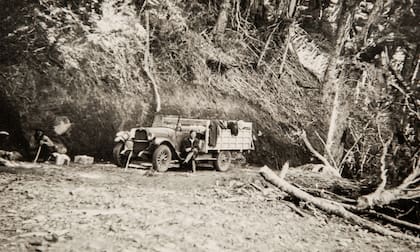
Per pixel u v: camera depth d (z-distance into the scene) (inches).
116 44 678.5
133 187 399.9
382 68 967.0
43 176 402.3
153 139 535.8
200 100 762.8
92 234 229.9
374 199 437.4
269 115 867.4
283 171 481.4
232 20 960.3
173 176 505.0
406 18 997.2
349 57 997.2
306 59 1147.3
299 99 971.3
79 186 370.3
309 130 919.0
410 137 641.6
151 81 686.5
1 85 540.1
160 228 263.0
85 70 612.4
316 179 635.5
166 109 692.7
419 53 1021.2
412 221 460.4
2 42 569.9
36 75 565.3
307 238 304.0
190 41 818.2
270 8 1051.3
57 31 621.0
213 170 619.2
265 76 945.5
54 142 547.2
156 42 761.6
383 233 366.0
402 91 732.0
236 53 925.8
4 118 535.8
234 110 804.6
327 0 1195.9
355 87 1008.2
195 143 562.9
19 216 249.3
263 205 395.5
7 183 346.0
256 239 274.7
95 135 585.9
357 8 979.3
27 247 194.7
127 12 733.9
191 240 247.8
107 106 610.2
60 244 206.2
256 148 792.3
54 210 273.6
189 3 878.4
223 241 257.3
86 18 674.2
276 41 1043.9
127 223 262.8
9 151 518.6
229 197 408.5
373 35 1038.4
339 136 920.9
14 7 609.0
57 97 567.8
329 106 988.6
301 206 413.4
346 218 388.8
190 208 334.3
